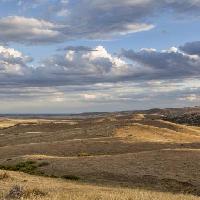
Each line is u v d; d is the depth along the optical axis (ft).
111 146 259.19
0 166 202.59
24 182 122.11
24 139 384.68
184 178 146.72
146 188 138.31
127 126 369.50
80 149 258.37
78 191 98.68
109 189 115.65
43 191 84.64
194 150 196.54
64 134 380.58
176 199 83.05
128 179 152.87
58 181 141.90
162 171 157.99
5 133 490.08
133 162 177.17
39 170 183.42
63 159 202.28
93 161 187.42
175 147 247.91
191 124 640.17
